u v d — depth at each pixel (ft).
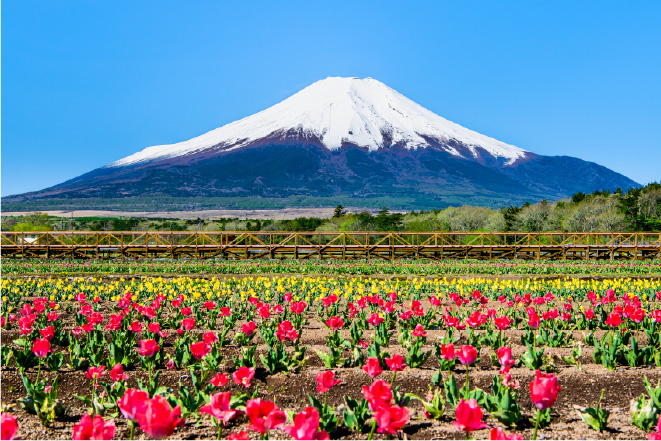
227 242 111.65
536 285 53.67
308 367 24.97
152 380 20.13
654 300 45.09
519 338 31.22
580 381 22.81
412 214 270.67
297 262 88.69
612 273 76.02
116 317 27.43
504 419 17.95
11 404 20.34
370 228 223.92
